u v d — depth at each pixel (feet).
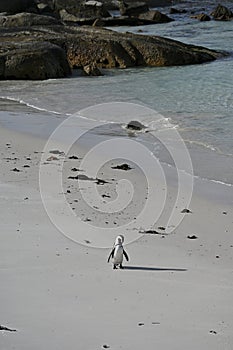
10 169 58.49
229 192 55.01
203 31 188.34
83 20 207.10
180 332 30.12
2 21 163.63
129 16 214.48
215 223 47.44
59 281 35.29
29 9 201.46
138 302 33.09
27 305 32.27
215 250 42.04
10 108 90.74
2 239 41.47
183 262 39.45
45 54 119.34
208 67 127.44
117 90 104.06
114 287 34.81
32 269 36.81
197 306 32.96
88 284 35.06
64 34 140.05
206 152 67.41
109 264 38.14
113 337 29.32
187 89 103.35
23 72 117.50
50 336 29.17
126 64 131.85
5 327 29.84
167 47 133.49
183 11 246.06
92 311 31.91
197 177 59.00
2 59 117.70
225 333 30.17
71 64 132.36
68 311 31.76
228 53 144.56
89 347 28.30
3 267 37.06
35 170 58.49
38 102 94.84
